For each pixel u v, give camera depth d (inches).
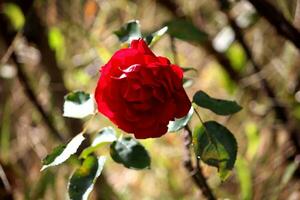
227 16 67.9
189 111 49.4
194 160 65.7
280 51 72.6
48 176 73.7
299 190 70.0
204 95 50.6
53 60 71.2
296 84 71.1
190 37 58.1
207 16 73.5
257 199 71.0
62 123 72.5
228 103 50.5
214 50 70.6
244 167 66.8
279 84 72.2
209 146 49.9
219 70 72.5
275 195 70.3
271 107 71.1
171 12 71.7
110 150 51.3
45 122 73.7
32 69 73.3
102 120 71.7
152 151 73.7
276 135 71.5
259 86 72.3
